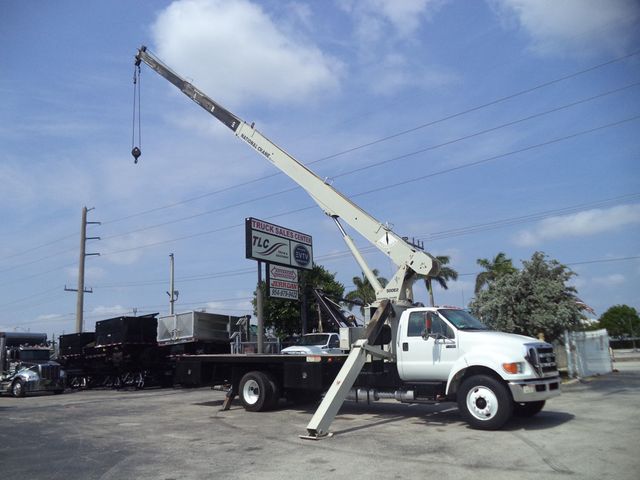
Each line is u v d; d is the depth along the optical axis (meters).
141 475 7.54
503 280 20.42
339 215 15.41
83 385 28.86
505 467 7.39
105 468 8.03
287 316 30.77
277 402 14.47
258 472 7.50
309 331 31.55
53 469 8.05
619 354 53.78
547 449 8.38
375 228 14.66
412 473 7.21
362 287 41.38
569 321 19.58
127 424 12.61
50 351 28.36
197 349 24.88
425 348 11.73
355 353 11.58
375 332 12.25
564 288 19.77
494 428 10.20
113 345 26.52
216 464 8.09
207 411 14.82
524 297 19.83
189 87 19.86
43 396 24.25
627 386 17.81
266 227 22.19
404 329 12.19
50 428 12.32
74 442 10.32
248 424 12.05
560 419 11.20
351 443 9.39
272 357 14.15
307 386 13.37
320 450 8.88
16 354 25.86
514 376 10.13
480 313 20.47
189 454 8.87
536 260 20.27
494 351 10.58
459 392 10.67
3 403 19.98
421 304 14.12
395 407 14.42
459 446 8.86
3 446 10.05
